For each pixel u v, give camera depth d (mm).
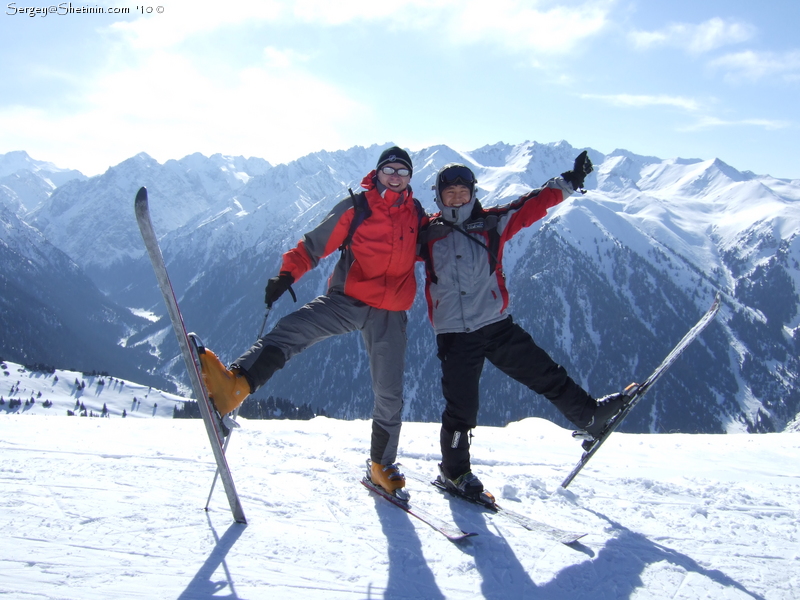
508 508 2725
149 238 1773
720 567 2203
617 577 2078
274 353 2383
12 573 1767
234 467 2949
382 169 2613
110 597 1684
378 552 2107
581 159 2852
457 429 2775
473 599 1863
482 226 2795
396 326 2768
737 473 3809
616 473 3568
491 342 2822
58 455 3021
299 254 2609
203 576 1842
